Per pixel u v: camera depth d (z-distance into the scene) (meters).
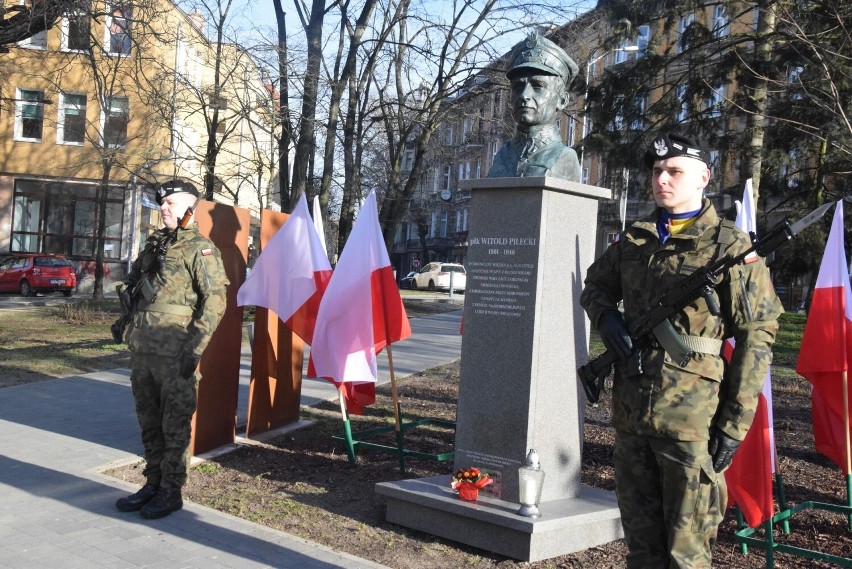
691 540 3.36
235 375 7.82
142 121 26.12
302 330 7.36
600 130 17.88
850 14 13.15
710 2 17.70
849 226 20.62
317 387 11.49
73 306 22.42
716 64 17.03
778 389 11.38
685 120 17.69
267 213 8.34
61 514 5.48
